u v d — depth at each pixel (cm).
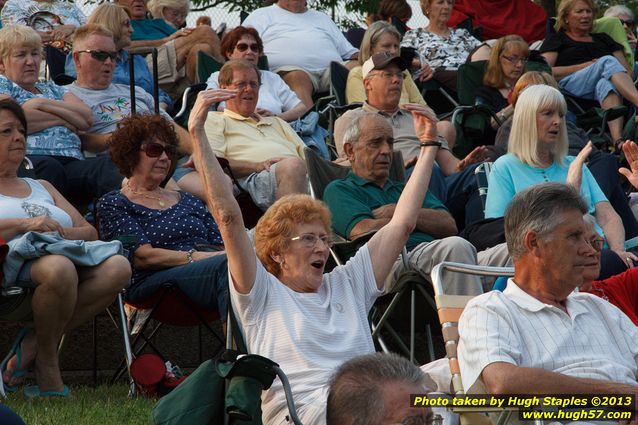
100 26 927
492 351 439
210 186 513
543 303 463
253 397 406
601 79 1213
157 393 653
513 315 458
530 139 774
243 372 411
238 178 860
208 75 1062
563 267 459
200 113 518
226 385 416
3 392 635
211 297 675
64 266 631
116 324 721
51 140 853
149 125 735
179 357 784
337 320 524
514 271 498
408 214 570
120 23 1030
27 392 644
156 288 689
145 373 651
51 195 725
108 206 723
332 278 544
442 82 1218
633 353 466
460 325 459
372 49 1095
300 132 989
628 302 576
